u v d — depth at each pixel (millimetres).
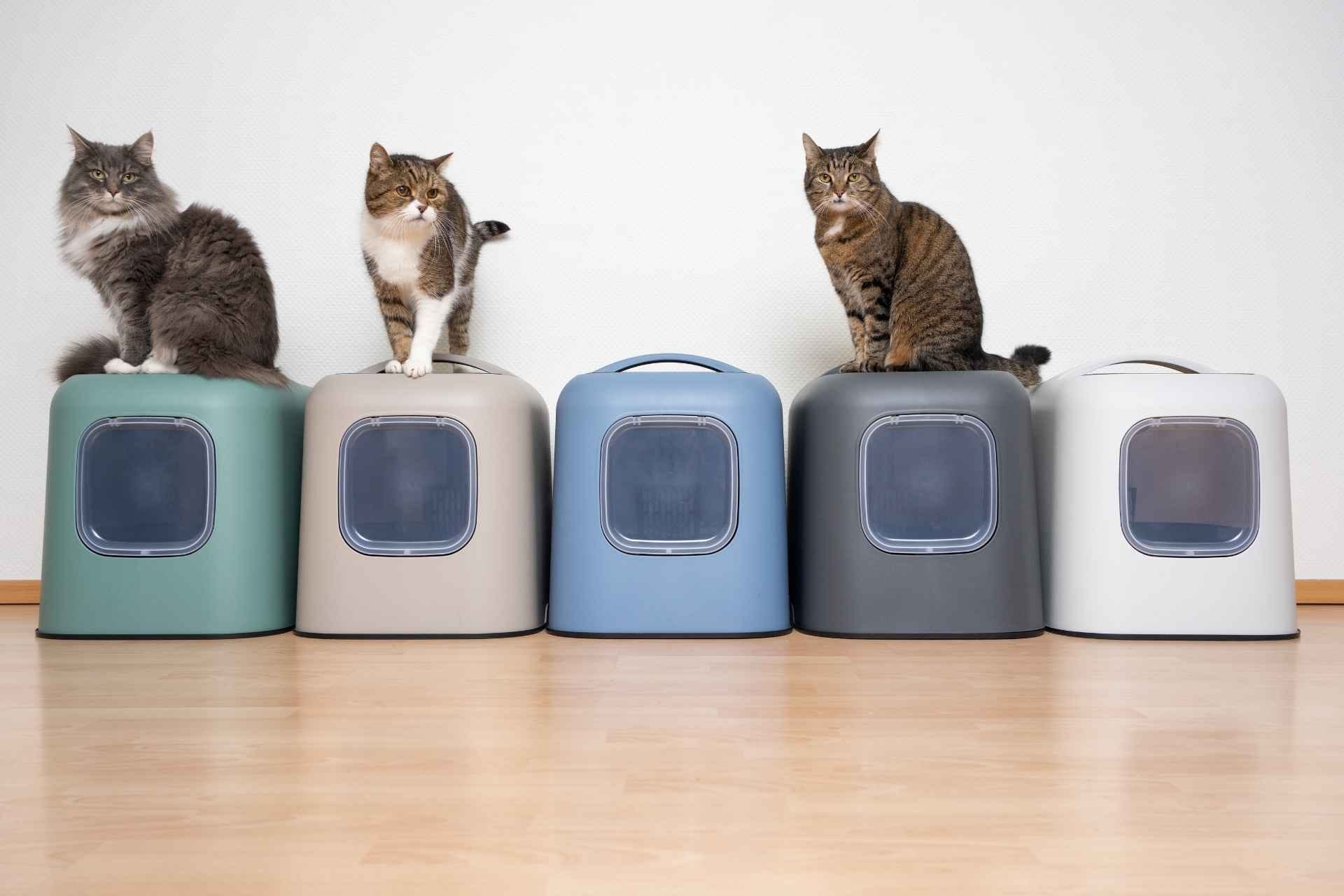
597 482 1776
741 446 1771
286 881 766
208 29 2223
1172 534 1879
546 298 2258
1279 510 1764
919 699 1328
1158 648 1680
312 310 2242
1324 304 2252
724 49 2248
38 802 938
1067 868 784
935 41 2248
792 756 1072
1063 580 1810
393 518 1876
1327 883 756
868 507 1798
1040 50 2248
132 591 1783
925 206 2074
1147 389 1770
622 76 2248
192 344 1844
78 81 2221
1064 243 2258
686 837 848
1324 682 1424
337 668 1526
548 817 896
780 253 2258
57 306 2227
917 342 1988
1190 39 2242
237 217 2229
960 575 1758
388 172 1882
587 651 1660
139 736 1159
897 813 901
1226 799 942
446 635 1765
